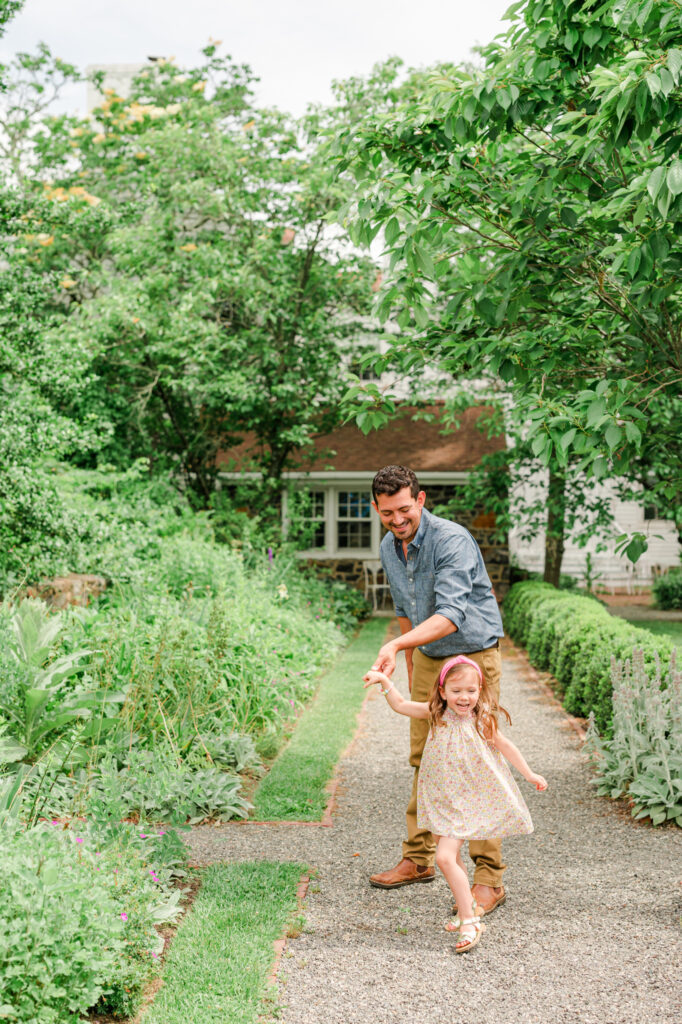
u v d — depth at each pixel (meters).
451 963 3.38
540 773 6.29
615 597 21.27
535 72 4.40
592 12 4.25
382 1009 3.04
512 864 4.51
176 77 16.61
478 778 3.65
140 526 10.72
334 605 14.66
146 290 13.38
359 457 19.11
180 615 7.40
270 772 6.16
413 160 5.06
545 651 10.58
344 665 11.06
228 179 14.36
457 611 3.79
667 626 15.46
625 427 4.47
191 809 5.10
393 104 13.85
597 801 5.60
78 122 16.25
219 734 6.21
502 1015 2.99
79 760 5.23
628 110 3.83
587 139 4.38
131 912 3.17
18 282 7.75
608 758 5.79
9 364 7.54
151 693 5.88
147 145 14.35
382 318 5.25
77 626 6.53
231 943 3.48
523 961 3.40
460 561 3.93
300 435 14.51
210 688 6.37
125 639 6.32
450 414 15.30
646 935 3.60
